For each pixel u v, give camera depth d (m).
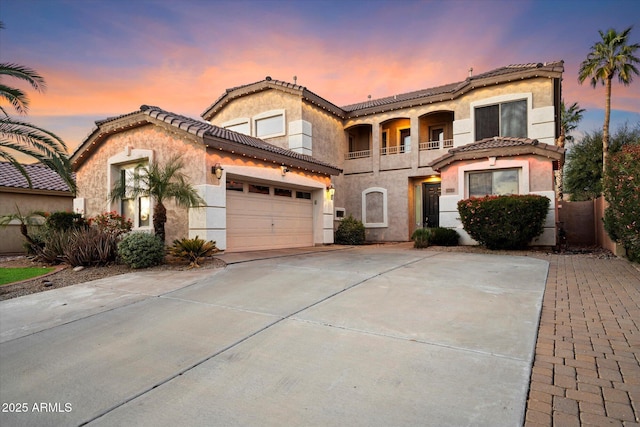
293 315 5.08
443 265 8.90
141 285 7.20
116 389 3.28
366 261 9.70
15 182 15.77
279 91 17.06
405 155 18.22
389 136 19.92
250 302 5.78
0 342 4.54
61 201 17.02
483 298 5.73
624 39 18.83
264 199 13.15
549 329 4.41
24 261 11.47
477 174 13.73
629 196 8.62
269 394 3.07
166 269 8.77
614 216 9.88
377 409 2.78
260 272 8.10
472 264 9.08
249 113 18.06
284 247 14.02
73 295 6.64
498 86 15.44
